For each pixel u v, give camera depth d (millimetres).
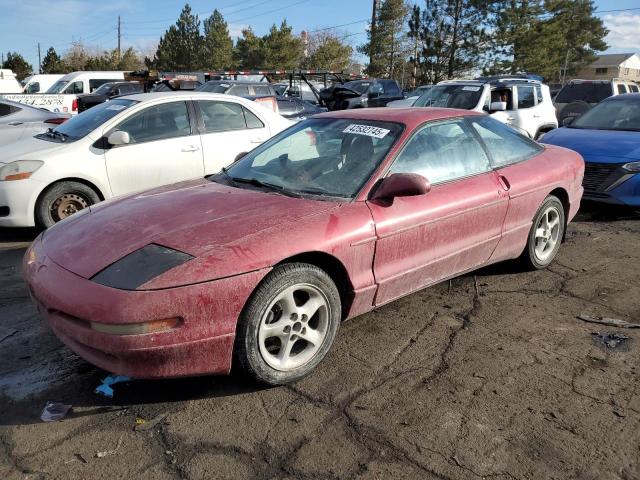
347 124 4027
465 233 3889
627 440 2609
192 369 2715
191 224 3018
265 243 2852
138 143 6137
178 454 2494
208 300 2639
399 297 3633
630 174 6559
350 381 3090
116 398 2914
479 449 2537
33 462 2436
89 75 22469
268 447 2543
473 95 10688
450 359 3338
